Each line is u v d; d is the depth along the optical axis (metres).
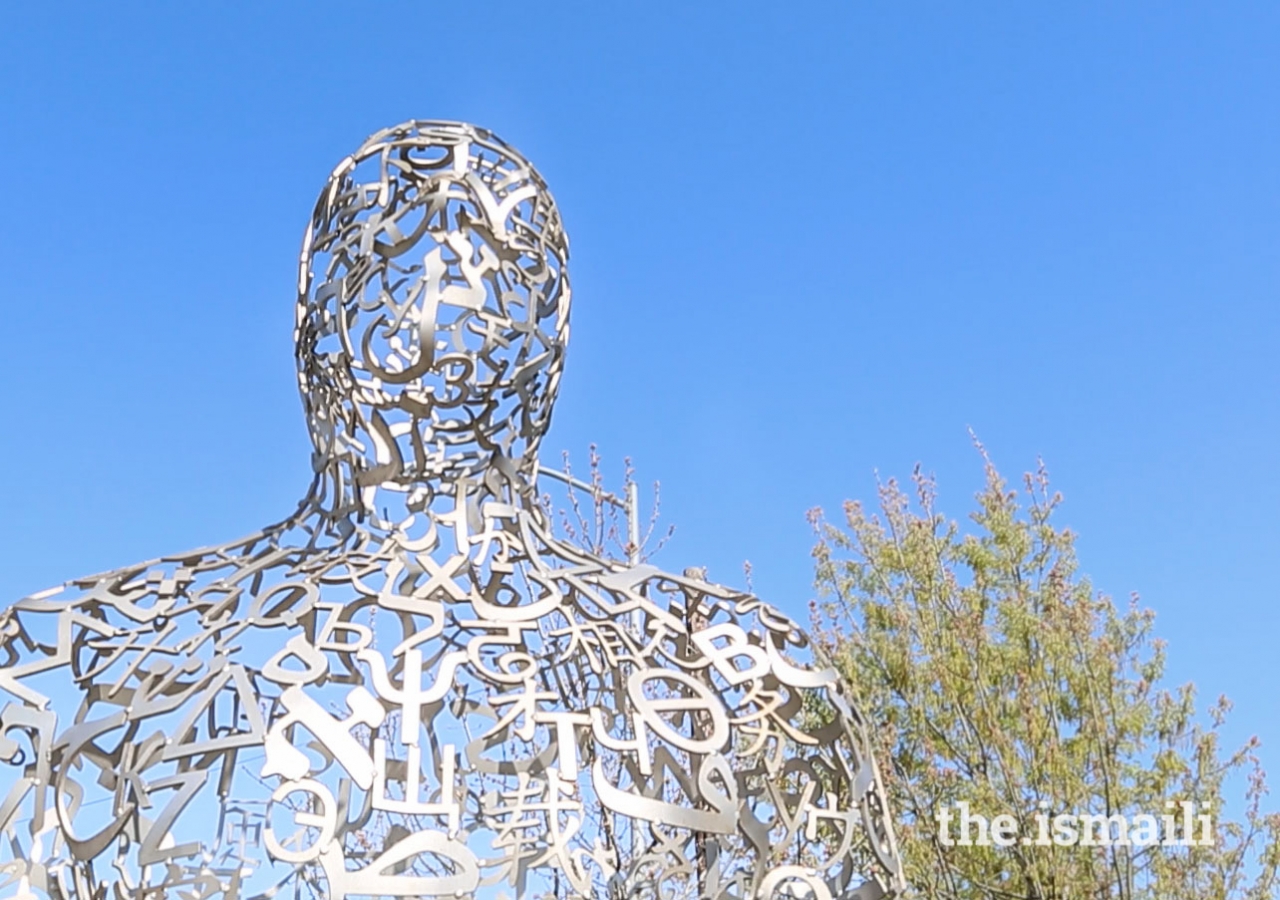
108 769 4.18
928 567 11.67
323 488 4.59
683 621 4.74
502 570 4.41
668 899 6.04
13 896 3.79
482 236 4.55
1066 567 11.98
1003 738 10.61
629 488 10.35
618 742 4.01
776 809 4.18
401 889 3.61
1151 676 11.12
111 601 4.22
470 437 4.75
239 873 4.48
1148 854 10.59
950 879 10.45
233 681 3.90
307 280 4.74
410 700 3.86
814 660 4.62
